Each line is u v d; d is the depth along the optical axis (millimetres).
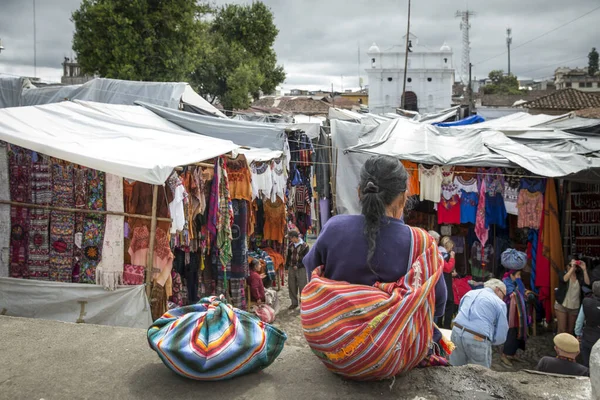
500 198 9031
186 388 2367
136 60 19031
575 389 2299
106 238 6090
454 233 9633
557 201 8539
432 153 9086
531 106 23312
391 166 2133
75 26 19125
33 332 3080
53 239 6199
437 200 9148
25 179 6230
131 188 6129
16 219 6254
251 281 8344
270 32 31406
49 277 6219
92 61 19312
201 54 26719
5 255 6250
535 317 8289
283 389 2332
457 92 55938
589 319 6082
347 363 2090
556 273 8391
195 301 7328
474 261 9188
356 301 2039
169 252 6121
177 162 5812
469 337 5156
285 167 10086
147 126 7582
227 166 7727
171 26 19625
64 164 6172
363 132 10727
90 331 3105
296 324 8469
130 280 6090
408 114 20062
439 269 2107
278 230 10109
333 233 2203
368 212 2094
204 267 7324
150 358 2705
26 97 11547
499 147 9250
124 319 5980
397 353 2041
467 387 2322
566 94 24109
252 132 9859
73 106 7695
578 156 8500
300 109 39062
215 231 7016
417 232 2158
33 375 2516
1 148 6184
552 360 4898
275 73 32250
